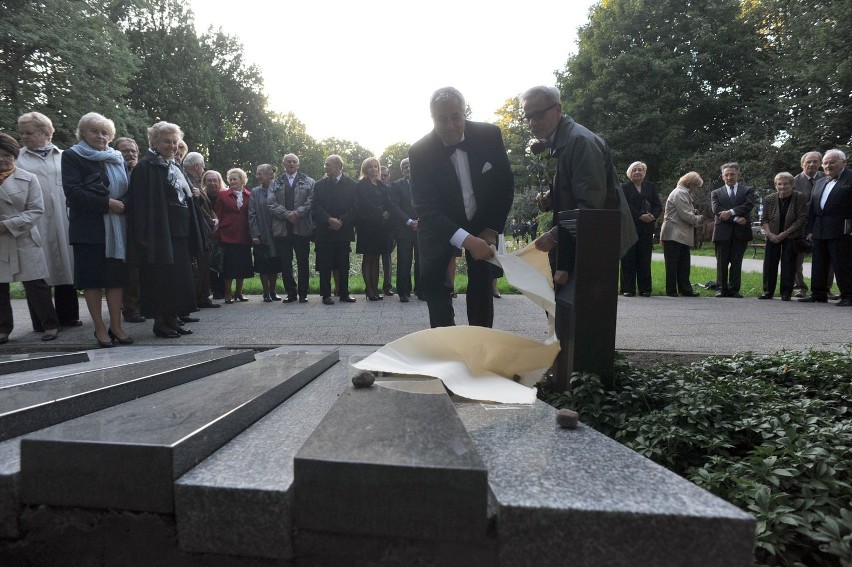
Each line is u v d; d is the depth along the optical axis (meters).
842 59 25.02
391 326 5.88
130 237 4.77
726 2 31.80
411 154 3.61
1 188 4.84
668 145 31.03
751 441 2.59
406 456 1.40
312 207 8.05
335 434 1.60
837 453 2.22
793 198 8.48
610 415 2.72
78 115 23.12
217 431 1.73
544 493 1.40
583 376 2.88
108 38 24.47
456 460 1.37
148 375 2.32
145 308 5.03
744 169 27.61
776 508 1.87
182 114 33.62
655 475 1.54
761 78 31.78
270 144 43.59
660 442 2.46
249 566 1.42
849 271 7.69
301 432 1.95
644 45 31.72
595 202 3.14
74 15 22.62
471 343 2.79
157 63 33.47
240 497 1.39
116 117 24.95
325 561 1.39
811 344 4.93
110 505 1.45
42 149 5.54
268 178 8.40
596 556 1.30
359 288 10.71
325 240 7.96
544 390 3.49
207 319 6.47
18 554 1.50
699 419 2.56
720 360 3.89
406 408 1.94
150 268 4.98
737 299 8.80
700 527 1.28
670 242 9.22
